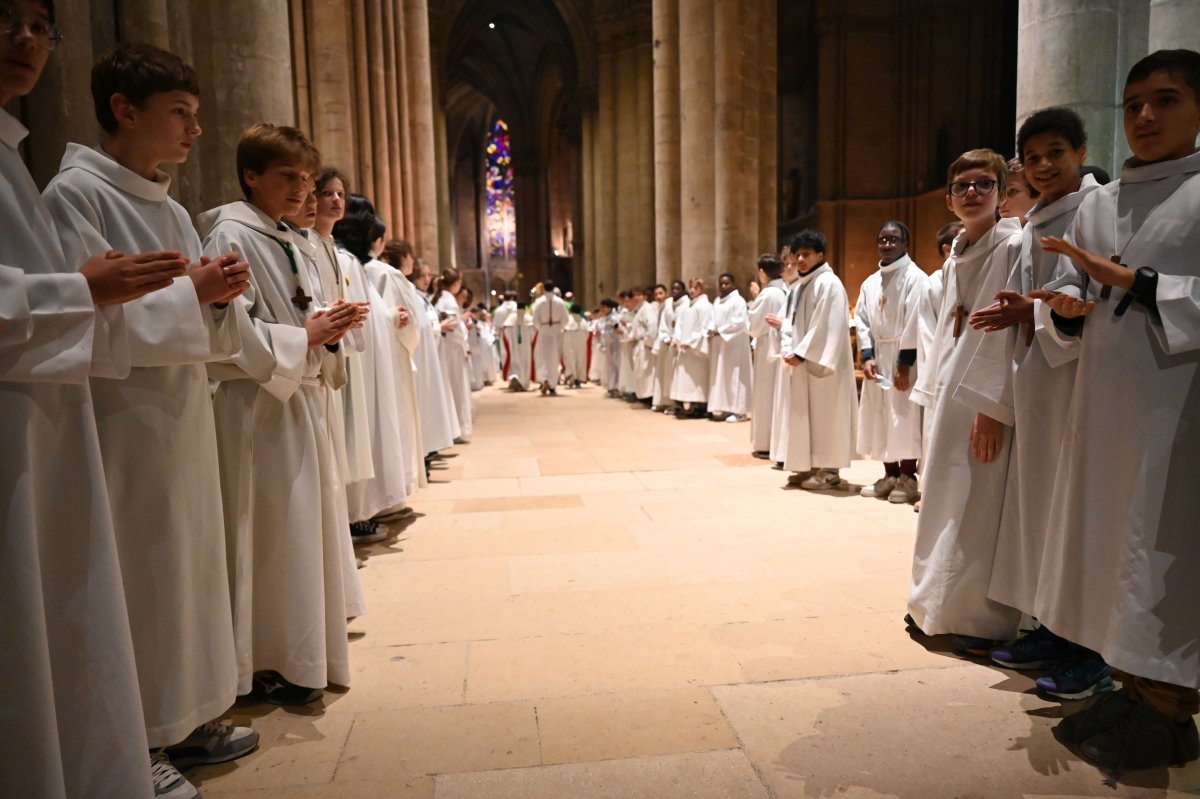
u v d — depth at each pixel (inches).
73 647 65.6
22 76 63.4
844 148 877.2
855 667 116.0
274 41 205.2
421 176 505.7
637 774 89.3
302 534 101.7
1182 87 84.4
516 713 103.7
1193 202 84.4
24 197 64.4
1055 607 94.4
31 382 62.1
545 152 1594.5
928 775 88.2
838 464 229.3
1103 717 92.6
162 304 74.2
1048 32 194.1
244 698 108.5
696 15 482.9
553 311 588.1
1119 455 87.3
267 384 96.3
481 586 154.2
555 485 249.3
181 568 80.1
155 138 80.2
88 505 66.2
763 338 295.1
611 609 141.0
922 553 123.5
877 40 873.5
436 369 254.2
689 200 494.0
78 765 65.9
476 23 1272.1
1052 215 103.8
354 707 106.0
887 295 223.8
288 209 107.3
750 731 98.3
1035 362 105.6
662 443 335.3
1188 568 82.7
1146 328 85.0
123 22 175.3
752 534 188.1
